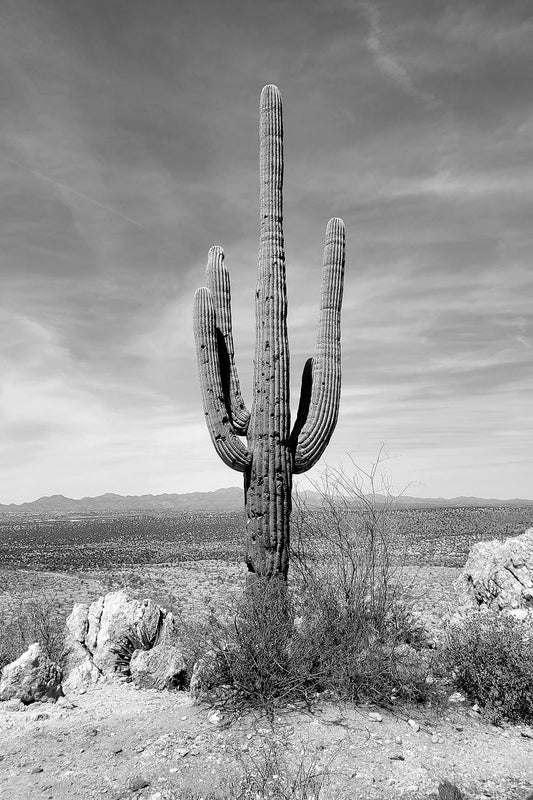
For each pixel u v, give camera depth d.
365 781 4.50
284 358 8.41
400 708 5.96
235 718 5.71
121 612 9.13
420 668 6.41
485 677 6.09
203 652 6.62
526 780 4.63
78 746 5.50
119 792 4.52
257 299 8.71
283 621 6.52
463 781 4.60
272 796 4.17
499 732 5.61
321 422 8.76
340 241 9.18
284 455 8.16
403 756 4.96
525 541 9.62
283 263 8.77
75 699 7.19
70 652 9.23
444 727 5.61
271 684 6.05
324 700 6.08
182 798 4.34
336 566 7.22
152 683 7.78
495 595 9.23
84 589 28.28
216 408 8.45
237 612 6.53
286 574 7.87
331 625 6.57
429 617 9.19
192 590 26.14
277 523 7.91
